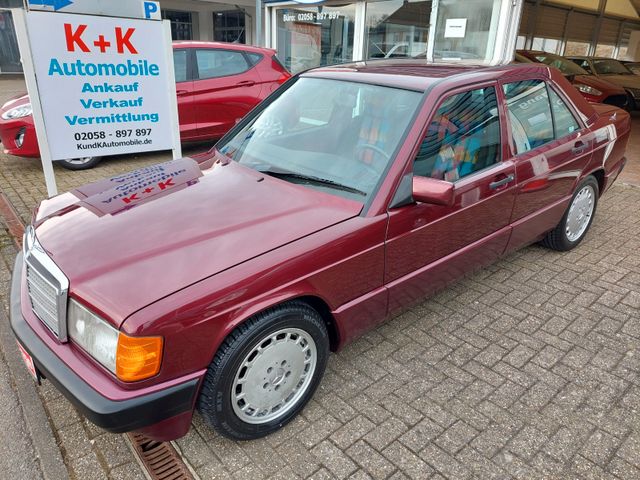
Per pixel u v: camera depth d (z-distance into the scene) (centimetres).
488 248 331
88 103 448
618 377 287
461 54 812
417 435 245
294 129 317
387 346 312
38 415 257
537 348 311
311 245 230
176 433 209
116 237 230
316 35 1038
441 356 303
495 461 231
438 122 278
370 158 272
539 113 357
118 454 234
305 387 252
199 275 205
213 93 728
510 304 359
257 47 790
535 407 263
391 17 898
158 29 461
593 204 441
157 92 480
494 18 753
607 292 375
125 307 190
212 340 203
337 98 311
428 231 279
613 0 1750
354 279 251
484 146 309
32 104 423
